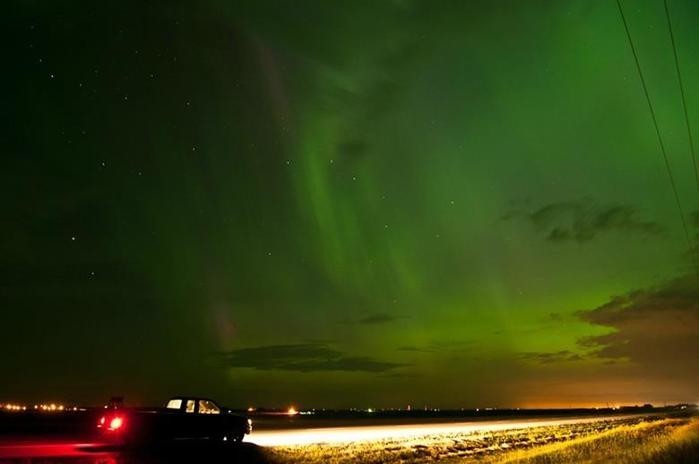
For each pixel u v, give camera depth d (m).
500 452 30.30
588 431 48.91
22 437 31.69
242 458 22.89
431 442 36.41
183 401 25.92
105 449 23.98
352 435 44.81
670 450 22.31
